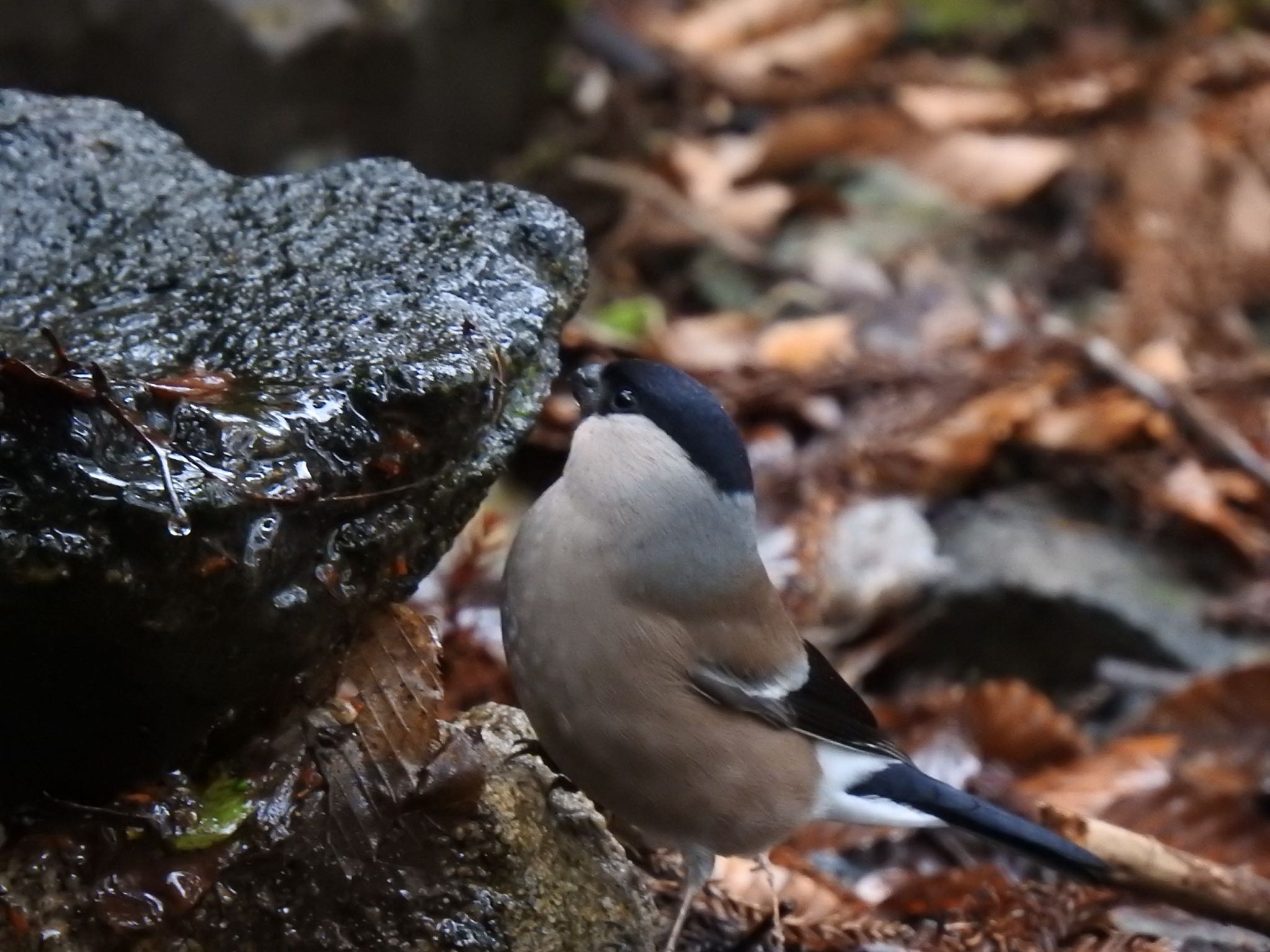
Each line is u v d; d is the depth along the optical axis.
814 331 13.23
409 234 6.84
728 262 14.30
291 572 5.47
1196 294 14.44
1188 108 16.53
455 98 13.80
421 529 6.04
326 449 5.54
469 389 5.89
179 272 6.61
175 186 7.20
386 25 12.85
